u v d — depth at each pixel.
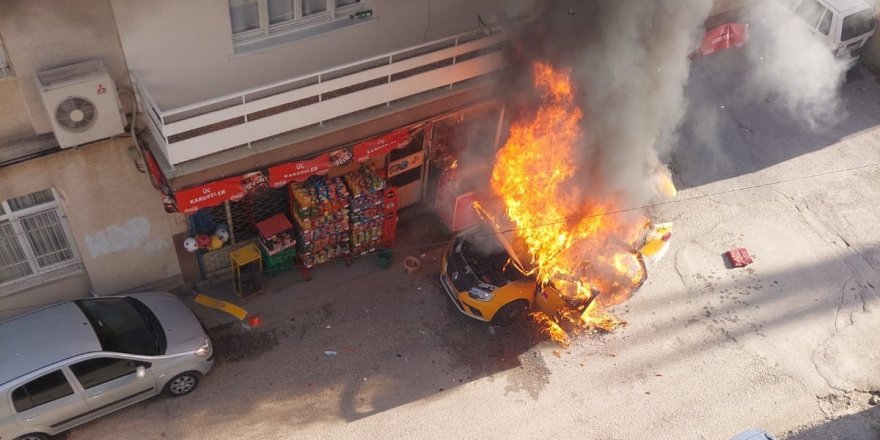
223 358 10.71
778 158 14.84
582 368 11.11
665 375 11.09
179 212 9.71
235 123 9.68
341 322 11.41
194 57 9.08
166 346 9.66
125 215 10.12
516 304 11.29
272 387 10.45
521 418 10.41
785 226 13.55
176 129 8.53
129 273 10.87
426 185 12.98
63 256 10.39
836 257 13.05
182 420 9.94
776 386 11.05
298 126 9.59
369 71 9.70
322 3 9.88
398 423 10.20
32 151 8.74
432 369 10.92
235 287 11.48
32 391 8.72
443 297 11.95
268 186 9.89
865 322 12.02
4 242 9.70
